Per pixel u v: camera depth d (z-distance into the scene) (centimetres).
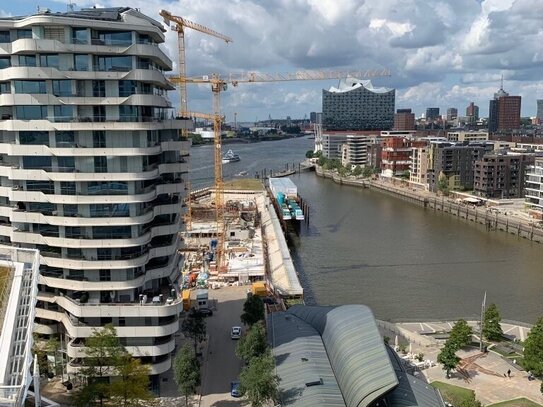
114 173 9606
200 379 10075
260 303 12794
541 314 15612
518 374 11662
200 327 11750
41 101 9462
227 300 15850
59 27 9294
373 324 10600
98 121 9619
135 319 9925
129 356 9406
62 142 9681
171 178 10881
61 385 10325
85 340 9862
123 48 9412
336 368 10100
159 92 10788
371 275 19375
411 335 13725
